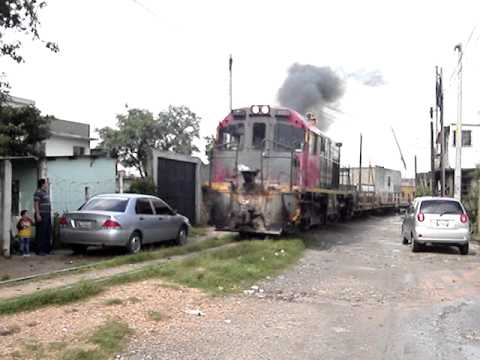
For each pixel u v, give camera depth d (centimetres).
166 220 1577
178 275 1020
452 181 3925
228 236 1861
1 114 1841
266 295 933
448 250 1725
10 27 1302
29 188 1711
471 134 3841
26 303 746
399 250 1706
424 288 1044
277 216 1628
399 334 708
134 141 3894
